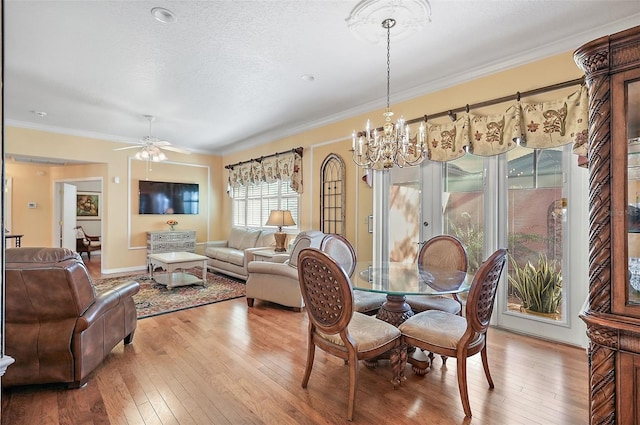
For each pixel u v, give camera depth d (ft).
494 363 8.32
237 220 24.17
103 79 11.66
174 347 9.38
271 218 17.65
